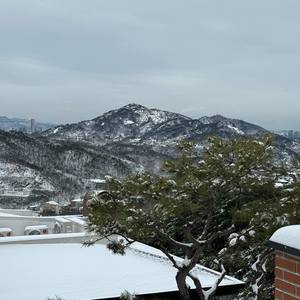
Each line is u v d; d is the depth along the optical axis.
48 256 15.84
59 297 10.89
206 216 12.84
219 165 10.86
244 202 12.10
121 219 10.25
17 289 11.56
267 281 12.02
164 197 10.23
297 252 2.94
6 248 17.16
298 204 10.41
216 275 13.81
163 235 10.60
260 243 10.61
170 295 11.84
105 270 13.81
